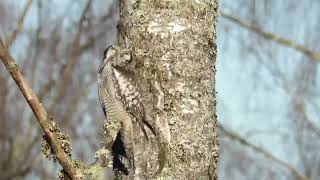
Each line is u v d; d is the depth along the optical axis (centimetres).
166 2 441
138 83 442
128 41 445
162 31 441
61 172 429
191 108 440
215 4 448
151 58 441
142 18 443
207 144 441
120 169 445
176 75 440
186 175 438
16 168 760
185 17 442
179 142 438
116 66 447
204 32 444
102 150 446
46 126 413
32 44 759
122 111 444
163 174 438
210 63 445
